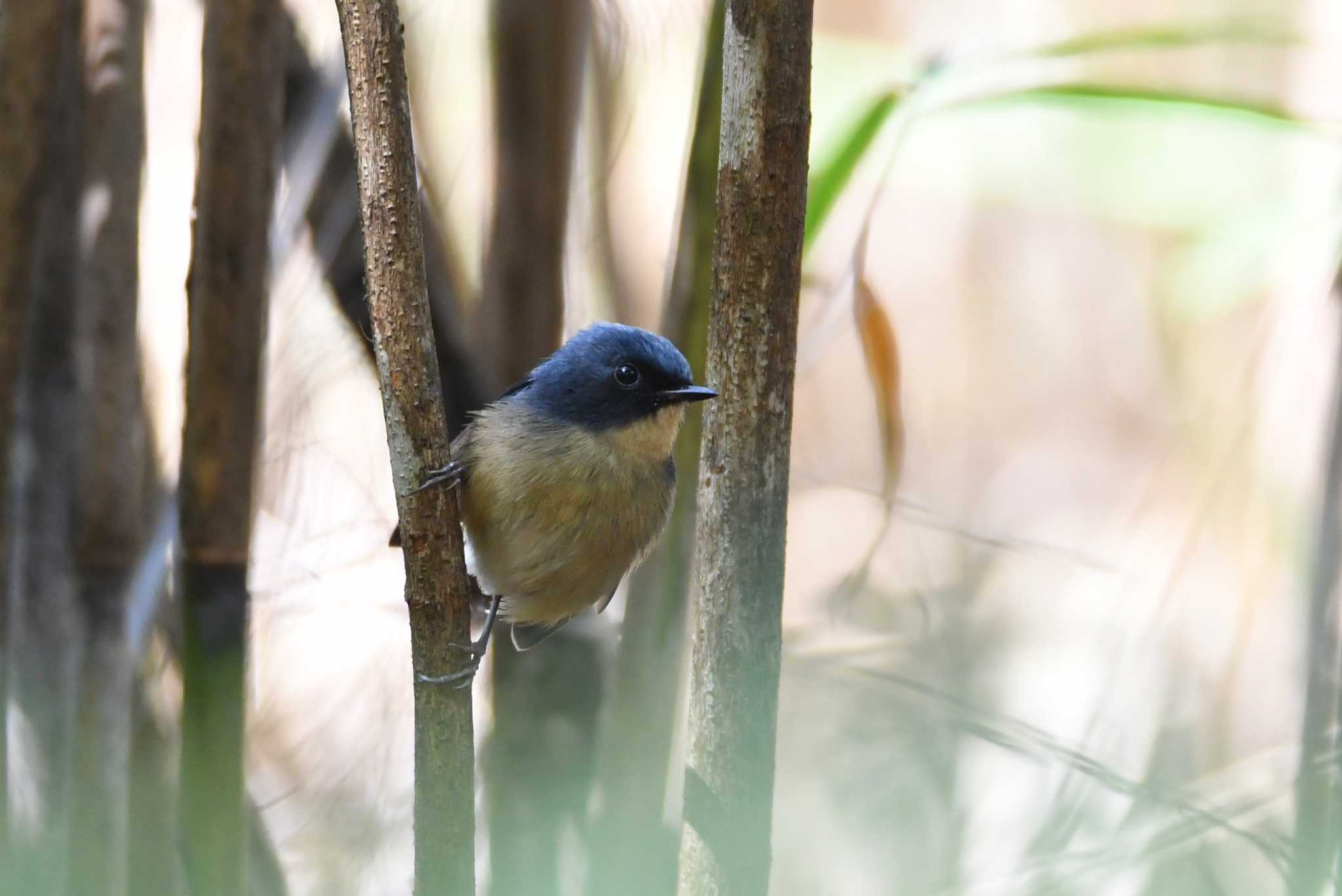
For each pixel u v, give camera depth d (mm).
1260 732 10562
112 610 8070
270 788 8805
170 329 9148
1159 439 15477
